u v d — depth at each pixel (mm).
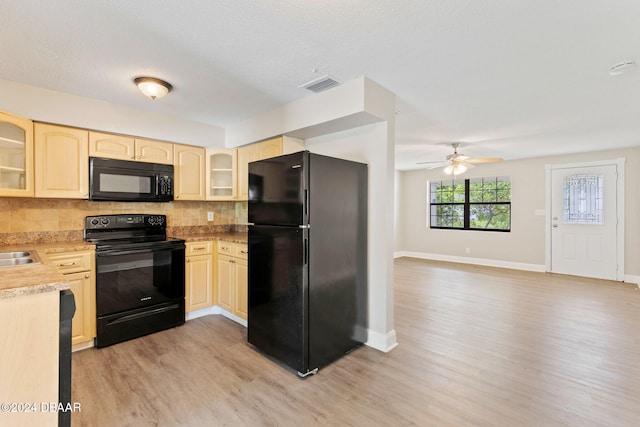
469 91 2742
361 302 2729
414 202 7719
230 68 2318
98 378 2178
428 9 1638
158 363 2404
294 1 1573
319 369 2330
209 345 2732
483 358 2494
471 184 6855
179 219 3736
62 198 2787
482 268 6215
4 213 2643
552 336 2912
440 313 3555
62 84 2604
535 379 2182
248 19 1725
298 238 2254
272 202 2467
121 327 2770
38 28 1798
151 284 2975
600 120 3576
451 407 1882
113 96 2871
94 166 2836
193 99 2955
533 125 3787
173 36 1896
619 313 3543
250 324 2670
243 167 3674
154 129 3344
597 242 5363
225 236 3621
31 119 2619
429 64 2252
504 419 1771
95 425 1702
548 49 2047
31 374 1252
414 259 7367
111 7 1611
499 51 2072
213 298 3492
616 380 2164
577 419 1769
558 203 5750
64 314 1333
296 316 2268
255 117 3471
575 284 4910
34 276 1363
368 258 2803
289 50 2062
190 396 1982
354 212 2645
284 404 1909
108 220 3172
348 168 2586
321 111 2742
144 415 1793
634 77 2457
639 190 4996
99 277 2650
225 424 1726
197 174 3598
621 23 1755
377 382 2156
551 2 1579
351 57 2154
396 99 2932
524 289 4609
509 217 6328
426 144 4836
